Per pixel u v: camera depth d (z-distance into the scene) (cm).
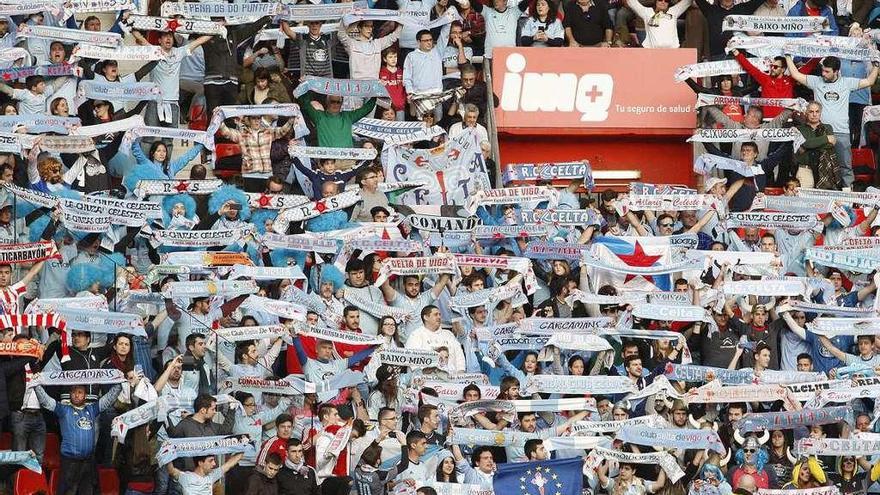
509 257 8038
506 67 9269
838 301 8438
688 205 8500
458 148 8781
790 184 8812
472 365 7862
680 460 7525
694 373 7862
